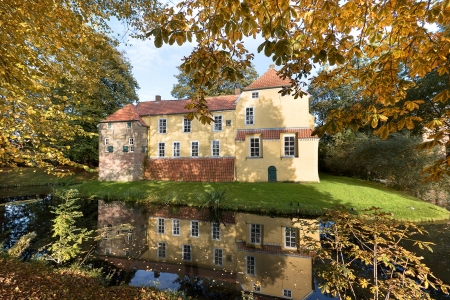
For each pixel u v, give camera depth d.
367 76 2.58
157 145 23.27
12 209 13.55
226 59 3.23
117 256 7.80
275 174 18.61
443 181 15.04
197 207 13.66
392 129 2.25
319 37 2.84
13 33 3.60
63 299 4.23
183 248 8.63
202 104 3.67
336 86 3.84
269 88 19.70
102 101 27.17
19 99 4.22
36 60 4.09
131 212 13.08
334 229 4.22
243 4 2.14
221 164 20.52
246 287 6.09
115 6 6.21
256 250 8.42
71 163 5.58
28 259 6.97
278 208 12.23
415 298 3.13
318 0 2.70
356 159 19.91
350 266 6.63
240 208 12.84
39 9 3.25
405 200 13.08
